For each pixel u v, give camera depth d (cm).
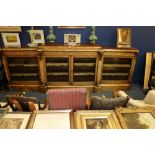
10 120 151
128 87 380
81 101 208
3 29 342
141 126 143
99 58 344
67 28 359
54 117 155
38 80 370
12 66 361
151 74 380
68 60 348
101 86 375
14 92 363
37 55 340
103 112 161
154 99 223
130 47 361
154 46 388
